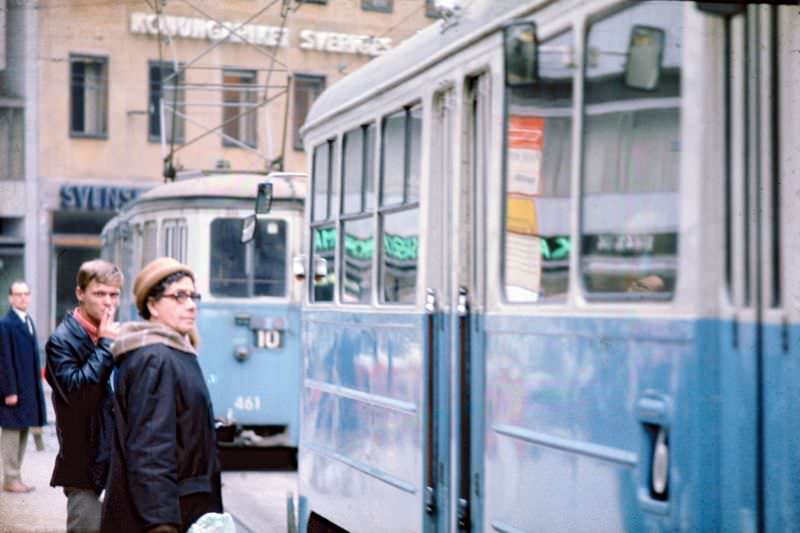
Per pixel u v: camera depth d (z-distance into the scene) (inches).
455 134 243.6
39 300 994.1
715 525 161.5
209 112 982.4
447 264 245.6
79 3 763.4
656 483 170.6
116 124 974.4
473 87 240.8
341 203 317.1
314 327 335.6
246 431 545.0
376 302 283.9
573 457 191.9
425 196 255.1
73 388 233.0
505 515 215.5
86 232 1005.2
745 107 161.5
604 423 183.3
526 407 208.4
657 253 171.8
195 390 191.8
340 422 307.4
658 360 170.7
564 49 198.1
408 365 260.8
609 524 181.0
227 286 546.0
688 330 164.4
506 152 220.8
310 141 350.0
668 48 170.4
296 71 772.0
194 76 889.5
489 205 226.1
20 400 420.5
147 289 195.5
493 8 227.5
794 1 160.1
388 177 281.0
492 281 223.8
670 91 169.6
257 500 449.4
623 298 179.5
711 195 162.6
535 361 205.5
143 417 187.9
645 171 174.9
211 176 569.6
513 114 218.1
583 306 189.3
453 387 238.8
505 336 217.5
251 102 877.8
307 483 336.8
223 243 548.1
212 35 825.5
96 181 997.8
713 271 162.2
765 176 160.6
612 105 183.8
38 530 352.2
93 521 236.1
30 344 425.4
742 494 160.1
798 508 159.9
